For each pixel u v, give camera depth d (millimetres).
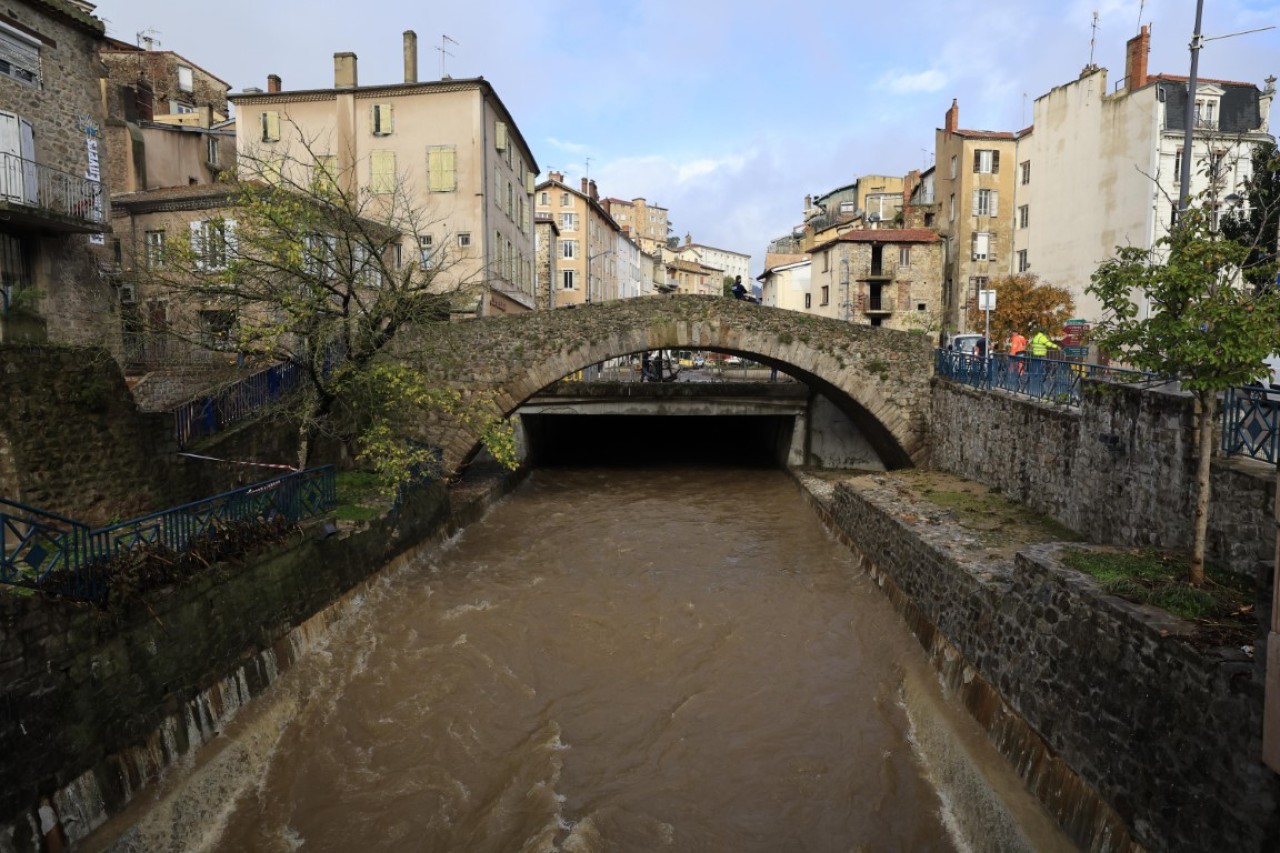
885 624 12719
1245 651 5625
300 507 11484
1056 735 7453
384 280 15492
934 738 9195
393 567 14055
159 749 7652
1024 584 8492
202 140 27188
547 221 45344
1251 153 13883
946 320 38781
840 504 17766
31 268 14438
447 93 26094
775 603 14008
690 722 10023
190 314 16297
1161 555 8352
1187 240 7047
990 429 16047
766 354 19734
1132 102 28172
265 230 14070
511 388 18844
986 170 36906
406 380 13852
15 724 6102
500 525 19625
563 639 12469
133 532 8055
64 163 14812
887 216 56312
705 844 7805
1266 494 7285
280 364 14734
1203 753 5551
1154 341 7105
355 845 7699
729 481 26109
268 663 9711
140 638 7531
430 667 11289
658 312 19328
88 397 9766
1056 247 32750
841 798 8484
